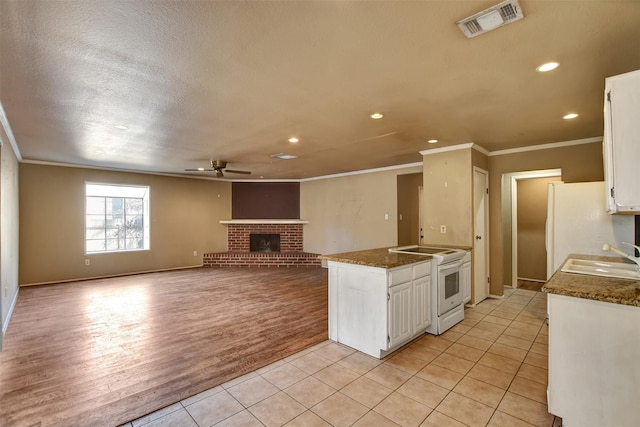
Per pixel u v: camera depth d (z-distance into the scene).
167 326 3.66
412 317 3.10
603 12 1.54
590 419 1.78
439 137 3.98
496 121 3.32
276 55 1.96
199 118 3.20
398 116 3.16
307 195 8.10
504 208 5.61
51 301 4.71
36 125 3.42
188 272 7.06
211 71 2.17
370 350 2.90
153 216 7.07
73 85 2.39
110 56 1.96
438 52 1.93
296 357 2.86
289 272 7.07
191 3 1.45
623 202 1.66
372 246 6.62
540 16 1.57
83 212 6.18
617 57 1.99
